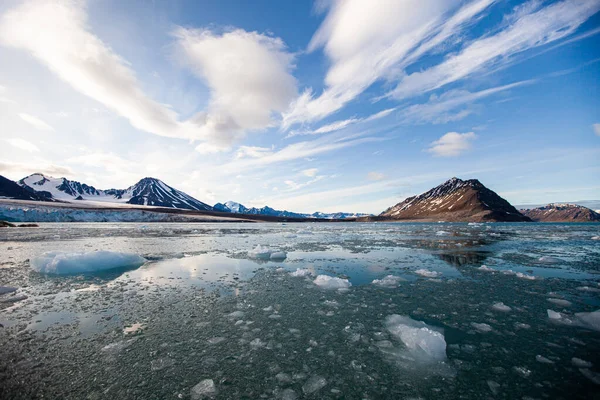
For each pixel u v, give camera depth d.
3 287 6.75
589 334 4.29
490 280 7.72
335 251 13.91
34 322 4.79
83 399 2.81
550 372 3.27
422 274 8.49
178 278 8.04
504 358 3.60
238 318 4.98
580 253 12.99
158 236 25.45
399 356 3.68
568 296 6.22
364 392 2.95
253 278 8.00
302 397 2.86
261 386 3.04
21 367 3.39
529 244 17.14
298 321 4.84
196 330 4.47
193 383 3.09
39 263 9.30
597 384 3.03
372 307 5.55
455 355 3.69
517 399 2.80
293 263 10.45
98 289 6.88
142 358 3.60
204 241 20.08
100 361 3.53
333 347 3.92
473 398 2.83
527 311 5.31
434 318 5.00
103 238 22.72
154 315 5.12
